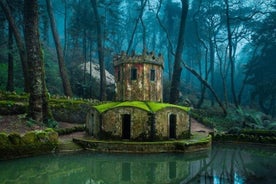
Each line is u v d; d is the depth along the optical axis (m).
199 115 41.50
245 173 15.15
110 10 53.47
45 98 24.73
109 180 13.43
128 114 21.94
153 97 25.12
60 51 36.84
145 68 24.83
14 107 24.78
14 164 15.66
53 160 17.05
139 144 19.95
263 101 58.31
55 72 47.91
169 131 22.97
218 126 36.66
